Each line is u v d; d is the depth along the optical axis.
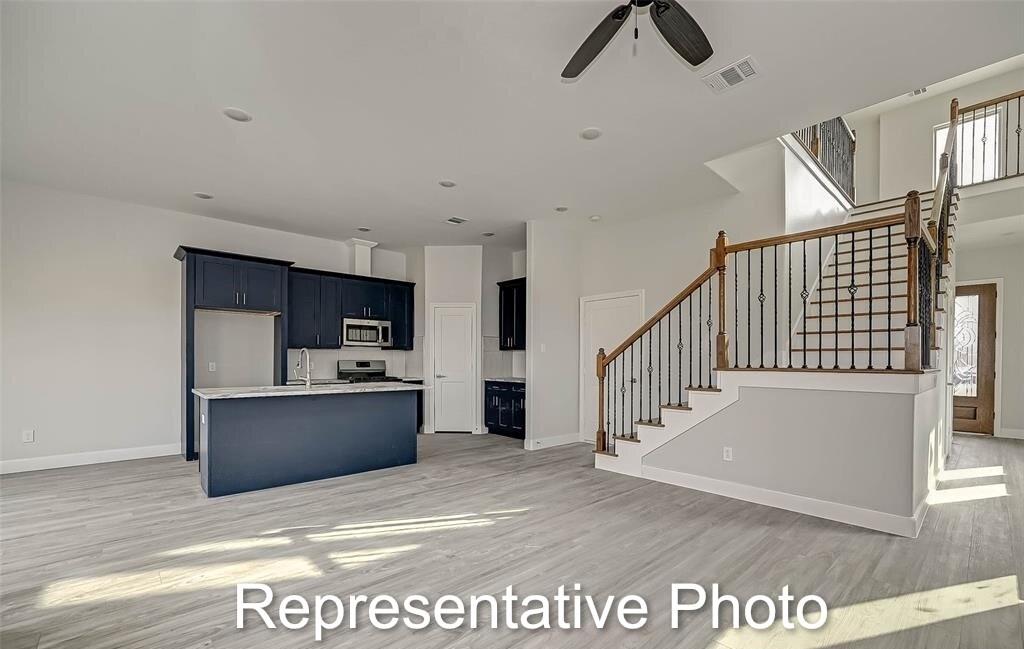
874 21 2.35
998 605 2.28
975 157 6.62
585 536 3.12
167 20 2.34
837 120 6.41
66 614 2.19
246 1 2.20
